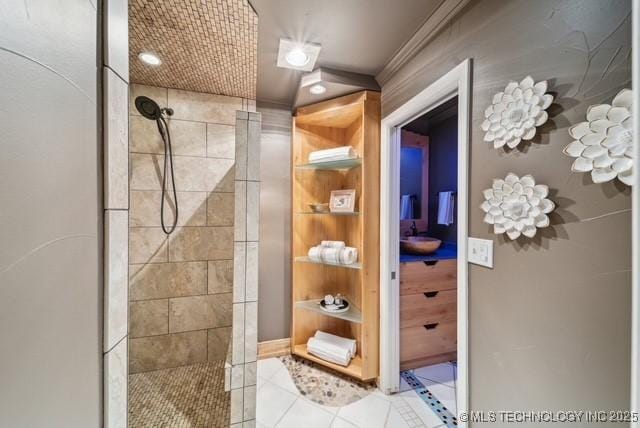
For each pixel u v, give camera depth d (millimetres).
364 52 1481
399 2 1112
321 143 2193
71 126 372
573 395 702
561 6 731
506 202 873
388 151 1722
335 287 2242
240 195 1252
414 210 2709
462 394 1051
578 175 692
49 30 332
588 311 673
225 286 1974
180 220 1878
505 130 875
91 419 415
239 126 1251
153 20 1192
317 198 2189
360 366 1866
